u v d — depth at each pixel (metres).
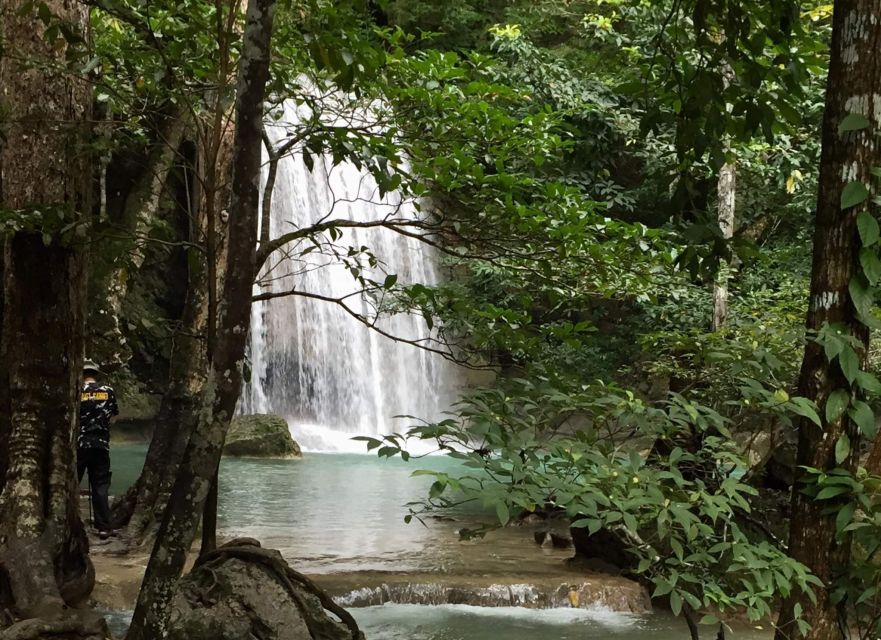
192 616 4.45
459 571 7.86
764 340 5.48
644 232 6.08
